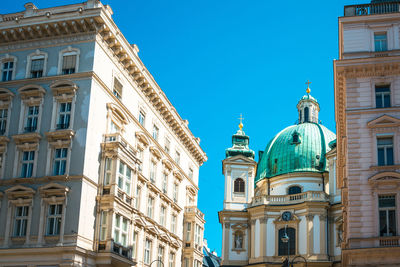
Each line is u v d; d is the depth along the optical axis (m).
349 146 41.81
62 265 39.00
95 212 42.97
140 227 49.81
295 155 96.94
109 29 45.38
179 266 61.50
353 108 42.59
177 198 62.88
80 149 42.19
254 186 101.62
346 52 43.91
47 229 40.97
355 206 40.28
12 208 42.06
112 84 47.03
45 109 44.16
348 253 38.72
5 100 45.44
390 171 40.22
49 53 45.69
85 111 43.06
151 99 55.44
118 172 44.56
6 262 40.53
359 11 45.69
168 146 60.94
